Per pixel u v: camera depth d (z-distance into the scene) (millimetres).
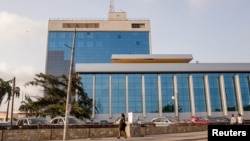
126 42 107125
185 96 66562
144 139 19625
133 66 67375
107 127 22359
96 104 64750
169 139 19562
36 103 40406
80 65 66812
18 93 56875
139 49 106750
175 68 67750
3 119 91125
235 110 66188
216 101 66688
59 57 103750
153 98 66062
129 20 109625
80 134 21000
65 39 105688
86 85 66000
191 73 68188
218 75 68500
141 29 108875
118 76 67188
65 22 107000
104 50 105500
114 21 109062
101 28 107688
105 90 66062
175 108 64500
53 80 41938
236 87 67375
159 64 67812
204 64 68375
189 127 29062
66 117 18719
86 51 104875
